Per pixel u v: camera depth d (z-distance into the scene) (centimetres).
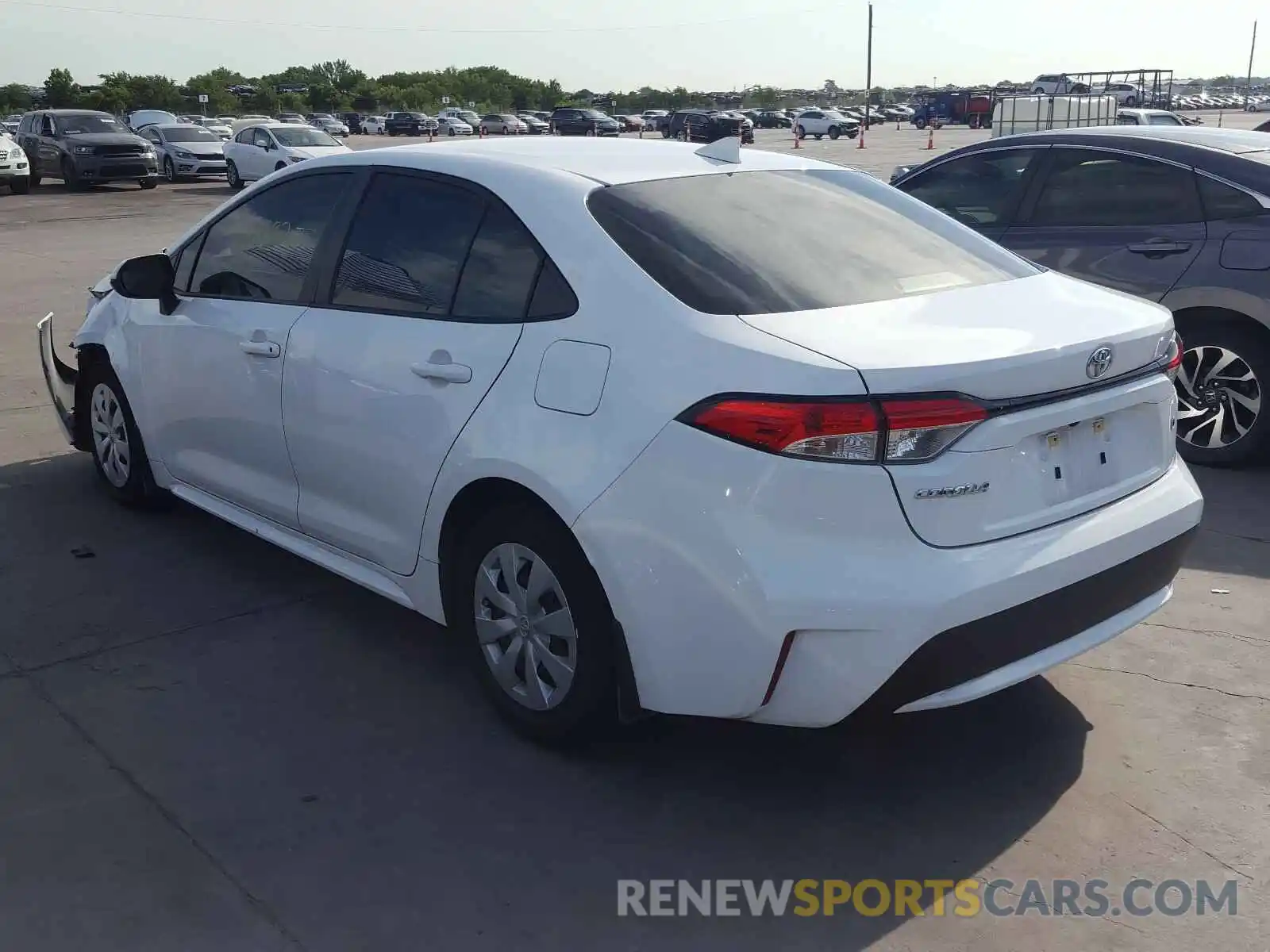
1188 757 345
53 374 573
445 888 288
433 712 371
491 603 350
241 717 367
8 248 1593
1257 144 619
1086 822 315
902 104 11388
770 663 281
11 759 340
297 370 402
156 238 1722
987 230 679
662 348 299
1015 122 1773
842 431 271
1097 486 314
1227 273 585
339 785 330
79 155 2630
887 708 284
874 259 346
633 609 301
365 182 405
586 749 344
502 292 345
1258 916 278
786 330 294
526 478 319
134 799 322
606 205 340
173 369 470
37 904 279
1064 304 334
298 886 287
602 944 269
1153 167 620
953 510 280
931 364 277
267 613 443
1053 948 269
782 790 330
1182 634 423
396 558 379
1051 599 293
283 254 428
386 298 381
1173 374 343
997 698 379
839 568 274
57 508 553
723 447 281
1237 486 586
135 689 384
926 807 322
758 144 5238
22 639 418
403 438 361
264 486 437
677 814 319
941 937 272
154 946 266
